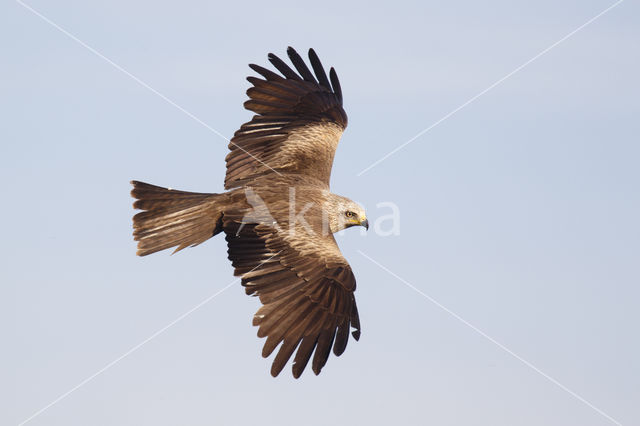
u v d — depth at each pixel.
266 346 11.74
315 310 12.08
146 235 13.18
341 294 12.27
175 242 13.13
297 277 12.31
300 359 11.73
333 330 12.04
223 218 13.25
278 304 12.08
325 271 12.38
